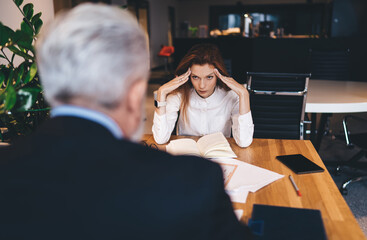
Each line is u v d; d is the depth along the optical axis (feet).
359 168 8.75
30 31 4.13
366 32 19.71
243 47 17.95
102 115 1.50
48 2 11.58
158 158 1.51
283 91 6.88
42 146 1.43
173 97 5.89
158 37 36.22
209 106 5.90
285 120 7.15
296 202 3.34
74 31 1.43
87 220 1.28
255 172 3.99
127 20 1.55
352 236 2.77
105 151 1.41
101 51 1.42
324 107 7.53
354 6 19.47
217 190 1.51
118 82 1.46
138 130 1.75
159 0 35.81
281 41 16.99
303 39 16.67
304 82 6.72
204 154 4.52
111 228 1.29
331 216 3.07
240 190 3.55
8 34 3.51
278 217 2.92
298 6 38.06
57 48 1.42
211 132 6.12
